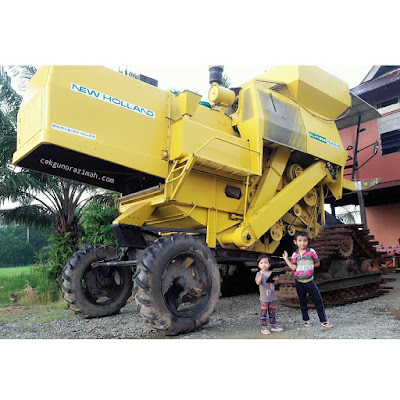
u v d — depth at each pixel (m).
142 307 4.57
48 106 4.50
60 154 5.05
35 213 11.56
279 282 6.49
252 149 6.40
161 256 4.72
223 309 6.97
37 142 4.52
